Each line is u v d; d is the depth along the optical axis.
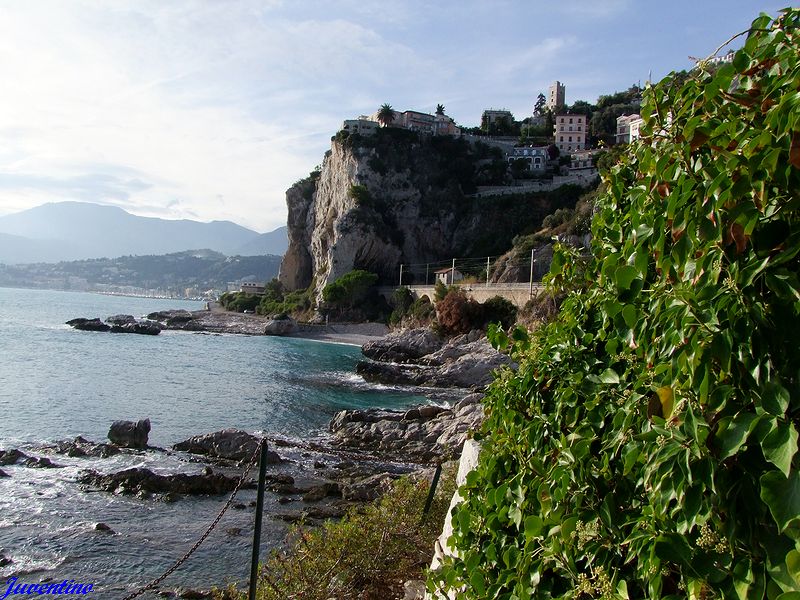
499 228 123.44
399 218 130.00
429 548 8.65
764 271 2.02
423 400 45.56
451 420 30.95
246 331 109.06
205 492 20.25
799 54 2.25
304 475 23.30
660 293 2.62
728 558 2.04
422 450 27.77
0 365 50.69
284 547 15.66
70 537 16.14
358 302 116.12
